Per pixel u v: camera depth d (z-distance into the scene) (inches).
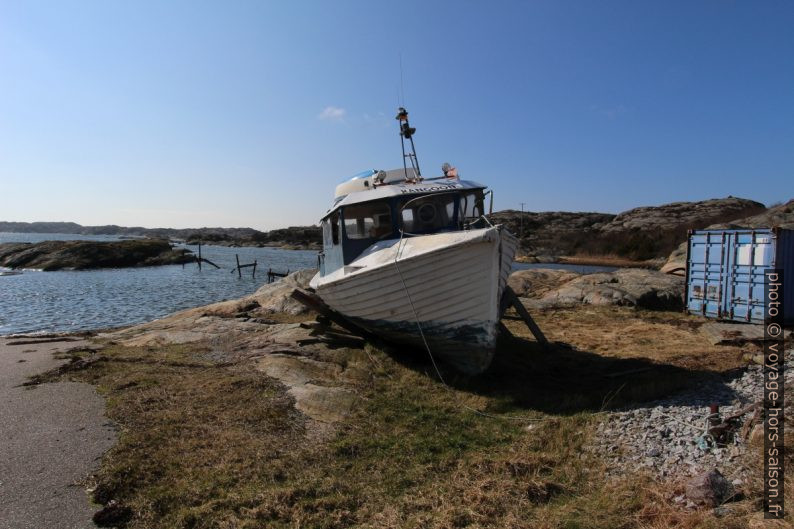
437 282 270.7
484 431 215.6
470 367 288.2
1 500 153.5
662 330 432.1
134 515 146.3
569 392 266.8
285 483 167.3
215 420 215.8
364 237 328.8
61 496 156.0
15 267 1927.9
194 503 153.9
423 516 148.6
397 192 317.7
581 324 479.8
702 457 175.3
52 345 408.2
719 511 139.3
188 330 445.4
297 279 674.8
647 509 146.6
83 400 243.9
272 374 284.7
